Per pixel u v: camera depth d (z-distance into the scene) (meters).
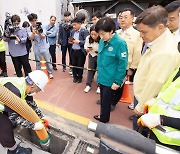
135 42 2.99
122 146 0.77
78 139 2.02
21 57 4.30
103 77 2.39
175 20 1.87
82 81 4.59
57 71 5.34
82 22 4.15
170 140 1.17
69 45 4.84
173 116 1.12
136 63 3.09
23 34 4.18
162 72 1.43
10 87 1.56
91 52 3.81
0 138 1.70
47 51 4.52
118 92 3.00
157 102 1.29
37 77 1.66
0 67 4.81
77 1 7.56
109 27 2.04
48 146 1.96
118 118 2.99
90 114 3.05
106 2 6.98
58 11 8.87
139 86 1.72
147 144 0.74
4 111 1.62
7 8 9.38
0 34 4.46
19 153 1.77
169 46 1.44
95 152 1.81
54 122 2.57
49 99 3.56
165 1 6.01
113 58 2.24
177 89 1.13
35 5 8.88
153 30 1.44
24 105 1.41
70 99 3.60
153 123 1.12
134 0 6.45
